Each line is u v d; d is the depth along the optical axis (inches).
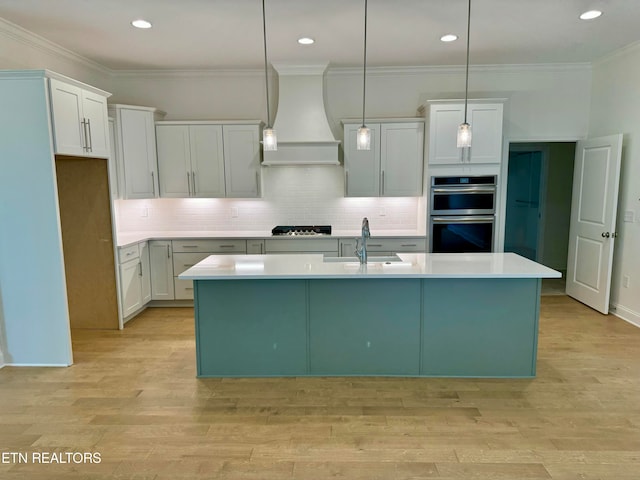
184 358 142.4
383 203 215.3
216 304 124.9
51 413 108.4
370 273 114.4
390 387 120.3
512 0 125.1
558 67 199.3
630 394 116.2
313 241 195.8
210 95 208.1
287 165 212.5
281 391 118.8
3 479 84.5
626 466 87.4
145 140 193.3
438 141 187.9
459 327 124.0
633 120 171.2
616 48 175.0
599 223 185.9
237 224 217.9
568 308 192.9
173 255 196.1
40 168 128.0
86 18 136.9
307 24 144.0
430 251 195.5
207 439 97.2
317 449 93.4
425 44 167.2
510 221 322.7
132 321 181.3
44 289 133.9
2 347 136.6
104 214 164.7
